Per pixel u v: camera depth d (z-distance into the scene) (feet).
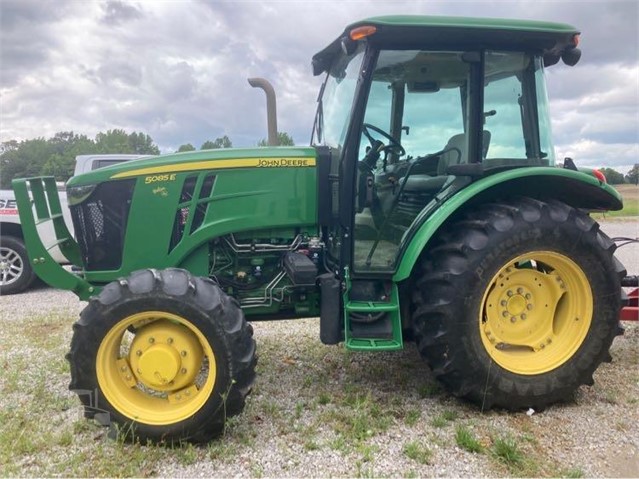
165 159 10.85
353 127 10.22
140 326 9.44
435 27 9.61
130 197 10.84
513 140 10.88
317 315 11.50
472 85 10.43
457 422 9.81
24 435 9.30
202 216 10.86
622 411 10.27
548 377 10.19
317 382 11.61
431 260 10.28
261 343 14.17
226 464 8.54
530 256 10.09
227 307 9.12
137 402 9.36
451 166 10.28
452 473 8.20
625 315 12.69
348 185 10.30
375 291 10.60
